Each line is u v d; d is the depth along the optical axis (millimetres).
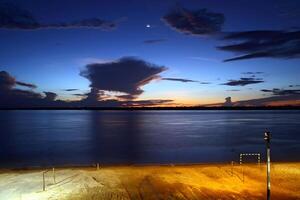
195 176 37188
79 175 37500
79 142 89375
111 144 84875
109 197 30125
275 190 32781
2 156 66188
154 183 34312
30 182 34875
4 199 29875
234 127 144125
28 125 159125
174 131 122438
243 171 39438
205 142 88250
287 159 60688
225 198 30125
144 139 95312
